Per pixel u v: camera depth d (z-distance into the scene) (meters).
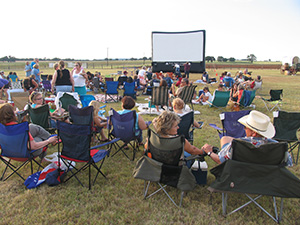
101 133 4.44
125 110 3.70
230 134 3.73
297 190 2.09
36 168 3.35
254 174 2.14
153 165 2.54
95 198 2.66
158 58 20.38
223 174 2.19
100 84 11.23
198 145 4.36
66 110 4.91
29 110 3.87
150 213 2.45
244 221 2.34
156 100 6.50
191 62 20.08
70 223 2.25
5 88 7.31
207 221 2.33
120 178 3.11
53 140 2.98
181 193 2.56
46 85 10.42
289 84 15.61
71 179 3.05
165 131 2.51
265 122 2.33
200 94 9.07
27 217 2.33
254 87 11.73
